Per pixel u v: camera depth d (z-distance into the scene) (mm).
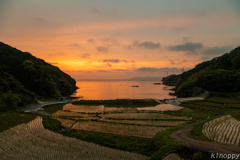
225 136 24641
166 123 38500
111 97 116875
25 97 62656
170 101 75812
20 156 20609
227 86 91875
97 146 24625
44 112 52406
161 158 19734
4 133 28812
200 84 103188
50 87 92938
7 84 60188
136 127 34812
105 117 45531
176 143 21922
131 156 21766
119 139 28203
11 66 87688
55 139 26734
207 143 21734
